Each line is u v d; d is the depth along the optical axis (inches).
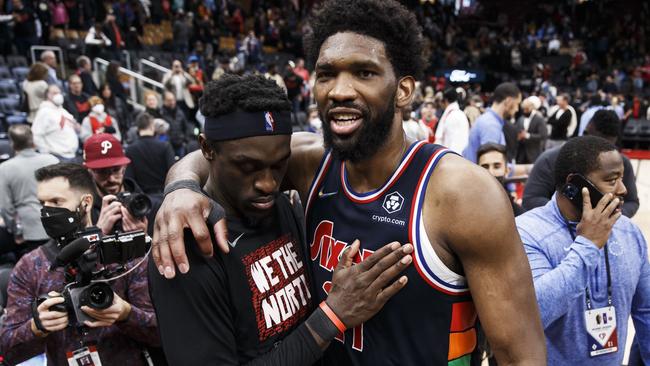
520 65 755.4
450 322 43.1
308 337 42.6
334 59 41.3
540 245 64.2
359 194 45.9
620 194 63.7
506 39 823.1
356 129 42.1
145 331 63.0
